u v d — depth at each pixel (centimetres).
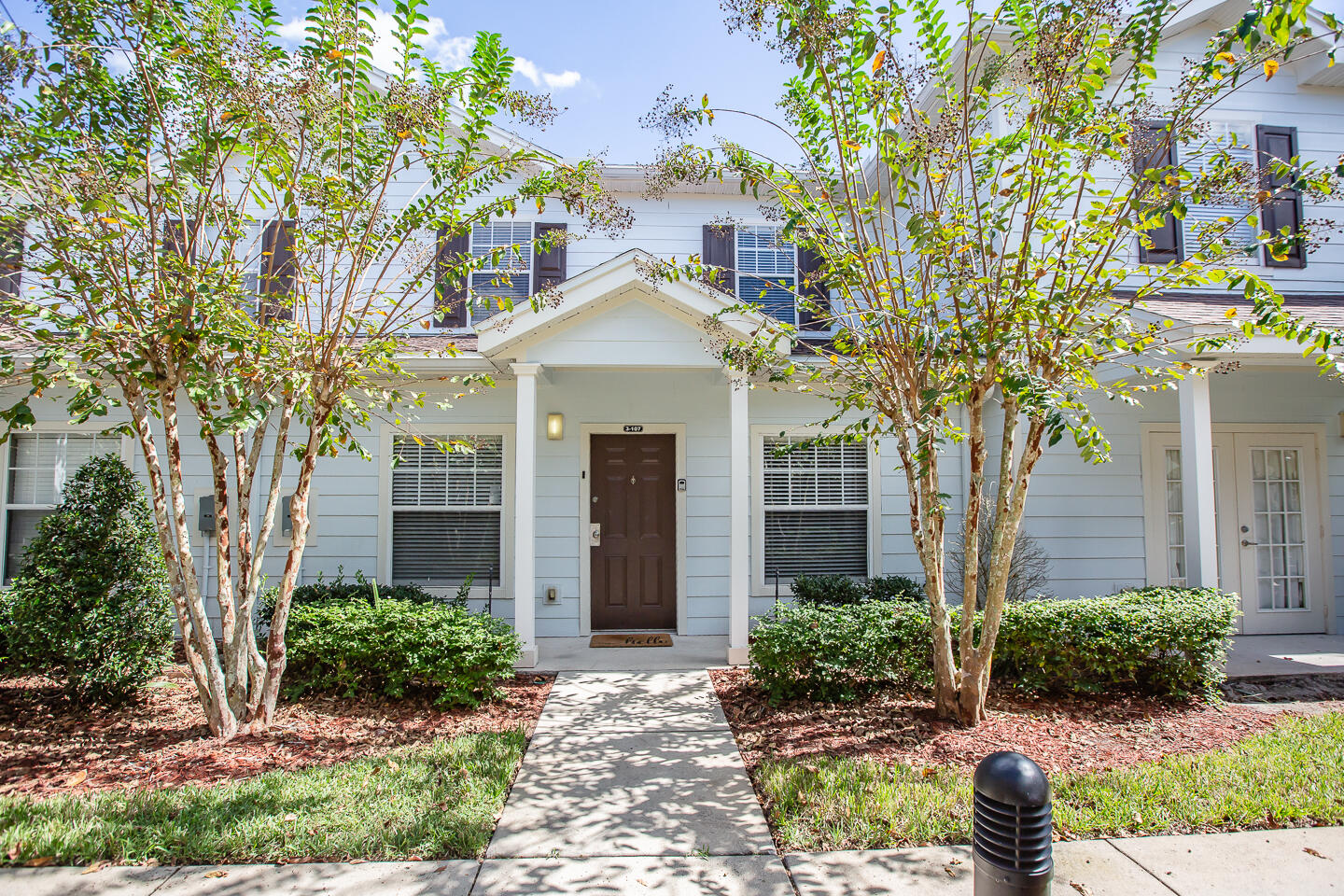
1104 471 798
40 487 786
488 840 349
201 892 302
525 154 539
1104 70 422
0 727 504
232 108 454
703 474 832
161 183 453
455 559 812
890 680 585
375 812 368
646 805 388
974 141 468
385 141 516
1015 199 455
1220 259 451
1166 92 782
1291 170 443
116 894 299
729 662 675
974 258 505
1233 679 629
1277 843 340
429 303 821
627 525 837
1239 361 635
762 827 363
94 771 428
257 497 793
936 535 501
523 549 673
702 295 664
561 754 460
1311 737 473
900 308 493
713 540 829
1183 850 334
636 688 604
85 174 423
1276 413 834
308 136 507
